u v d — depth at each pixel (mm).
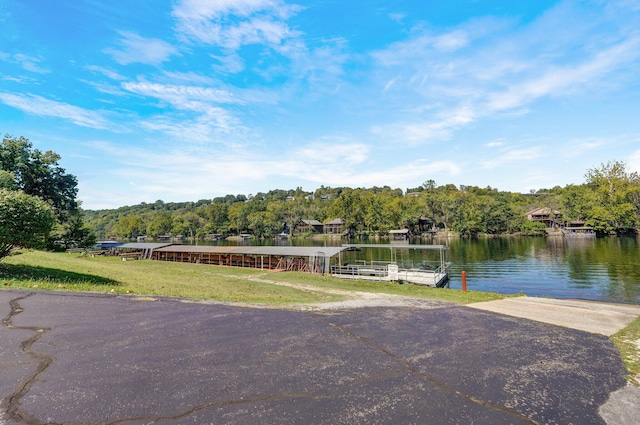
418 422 3902
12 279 11555
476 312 10531
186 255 42781
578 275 32125
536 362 6004
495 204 89688
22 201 12430
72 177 46125
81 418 3754
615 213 74562
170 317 8219
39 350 5672
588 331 8414
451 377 5254
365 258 52094
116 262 35594
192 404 4160
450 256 51031
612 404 4512
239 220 134125
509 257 47219
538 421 4039
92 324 7277
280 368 5387
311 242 99875
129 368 5148
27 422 3635
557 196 103250
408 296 16703
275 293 17094
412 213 108562
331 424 3811
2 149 38875
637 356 6496
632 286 26734
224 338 6801
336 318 8953
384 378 5137
